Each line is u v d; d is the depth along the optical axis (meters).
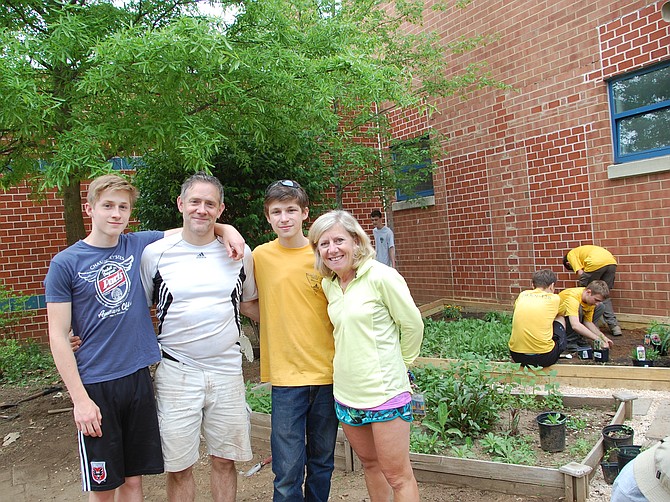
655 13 6.77
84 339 2.78
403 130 10.80
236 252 2.98
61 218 8.95
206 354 3.00
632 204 7.19
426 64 9.35
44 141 5.00
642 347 5.64
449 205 9.98
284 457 2.92
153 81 4.18
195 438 3.01
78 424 2.69
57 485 4.08
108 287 2.80
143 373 2.89
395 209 11.20
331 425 3.05
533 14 8.25
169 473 3.09
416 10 8.94
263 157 7.02
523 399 4.79
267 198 3.09
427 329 7.83
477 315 9.15
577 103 7.76
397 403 2.80
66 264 2.72
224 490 3.17
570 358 6.21
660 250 6.91
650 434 4.25
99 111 4.50
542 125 8.24
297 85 4.78
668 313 6.87
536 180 8.40
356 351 2.81
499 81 8.84
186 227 3.01
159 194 7.07
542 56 8.17
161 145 4.60
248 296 3.24
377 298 2.83
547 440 3.96
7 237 8.55
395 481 2.86
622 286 7.37
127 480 2.94
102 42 4.20
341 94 5.40
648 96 7.00
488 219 9.23
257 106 4.76
